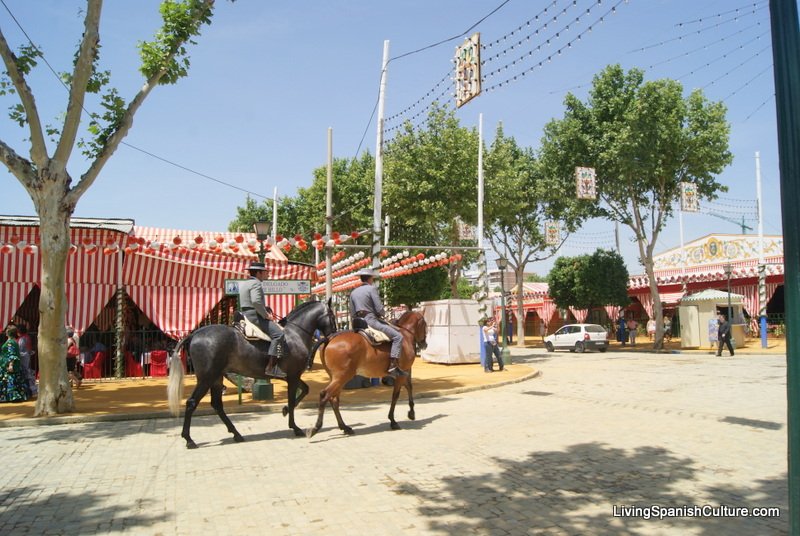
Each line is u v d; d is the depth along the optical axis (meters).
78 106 12.12
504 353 24.47
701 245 40.75
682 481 6.91
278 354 9.64
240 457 8.49
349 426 10.83
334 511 6.04
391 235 33.78
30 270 17.88
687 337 32.34
